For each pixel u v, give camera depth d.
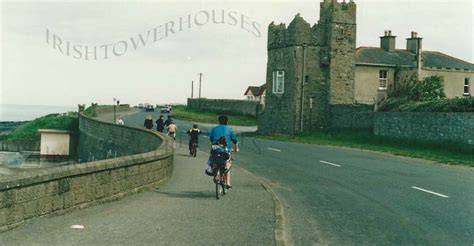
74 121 71.31
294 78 45.75
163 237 8.23
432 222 10.15
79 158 56.78
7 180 8.21
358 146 32.19
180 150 29.52
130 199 12.19
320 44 46.28
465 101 28.84
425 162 23.22
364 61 47.97
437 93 37.97
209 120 75.81
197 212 10.60
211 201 12.15
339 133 41.78
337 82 46.12
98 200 11.23
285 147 32.22
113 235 8.25
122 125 38.22
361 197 13.33
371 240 8.66
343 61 46.28
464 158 24.89
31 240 7.73
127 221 9.43
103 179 11.41
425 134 30.92
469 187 15.16
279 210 11.02
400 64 49.06
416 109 32.69
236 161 23.52
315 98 46.16
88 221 9.32
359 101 47.75
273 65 48.84
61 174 9.70
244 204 11.77
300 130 45.78
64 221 9.23
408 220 10.34
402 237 8.88
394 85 48.00
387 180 16.81
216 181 12.59
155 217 9.91
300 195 13.69
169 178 16.55
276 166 21.39
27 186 8.77
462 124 27.78
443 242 8.55
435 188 14.95
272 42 49.03
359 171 19.47
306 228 9.58
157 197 12.61
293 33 45.91
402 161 23.52
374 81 48.31
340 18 46.06
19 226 8.57
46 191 9.33
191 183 15.48
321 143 35.66
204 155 26.27
